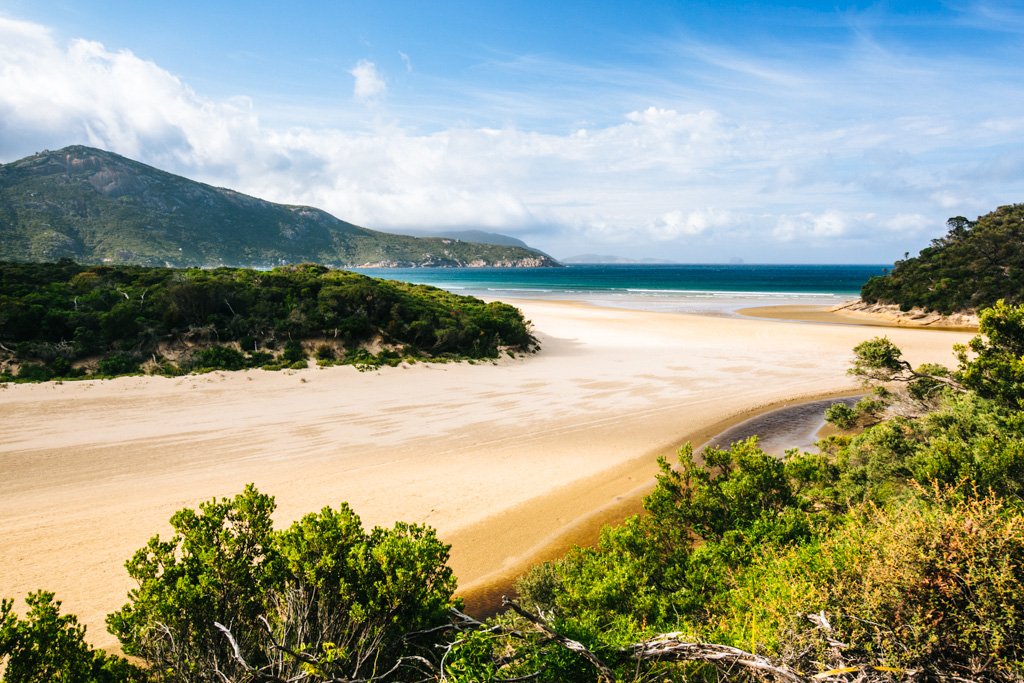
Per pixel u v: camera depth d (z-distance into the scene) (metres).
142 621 5.09
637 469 17.38
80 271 39.69
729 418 23.19
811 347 40.47
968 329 54.28
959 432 9.81
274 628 5.25
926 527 3.91
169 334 30.05
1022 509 4.64
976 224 84.06
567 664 3.87
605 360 35.81
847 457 11.91
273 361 29.84
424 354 33.53
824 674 3.24
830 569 4.43
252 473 16.39
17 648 4.59
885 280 66.81
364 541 5.74
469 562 11.91
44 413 21.34
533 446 19.41
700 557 7.91
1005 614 3.28
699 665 4.04
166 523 12.95
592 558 8.59
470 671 3.77
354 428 20.97
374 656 4.84
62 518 13.16
